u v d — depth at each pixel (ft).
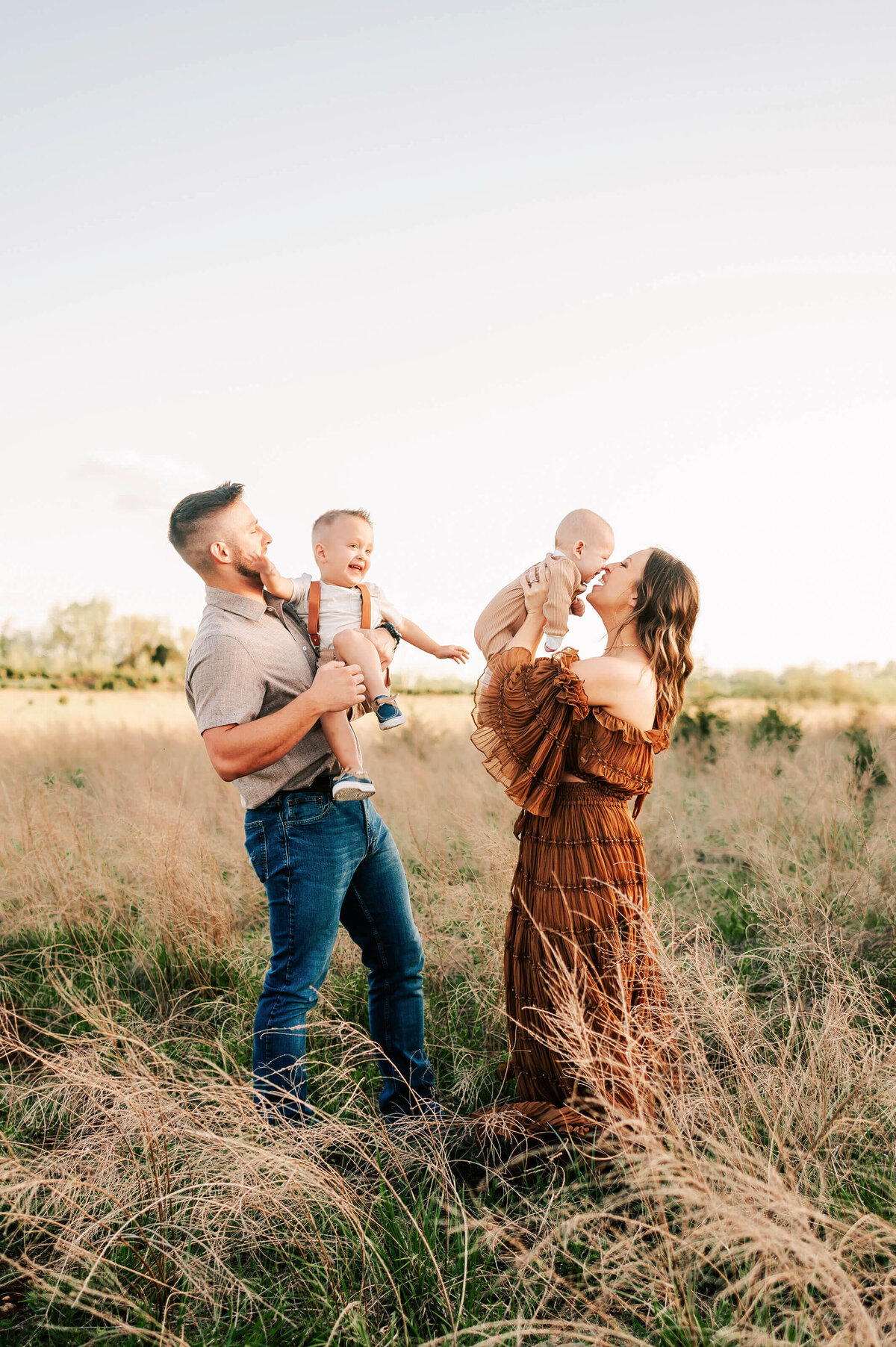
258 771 7.66
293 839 7.84
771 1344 4.97
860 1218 5.57
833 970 9.98
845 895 13.48
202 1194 6.20
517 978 8.06
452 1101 8.93
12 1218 6.18
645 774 7.93
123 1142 6.78
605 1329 5.06
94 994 11.58
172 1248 6.04
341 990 10.98
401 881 8.70
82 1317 6.15
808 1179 6.68
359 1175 7.32
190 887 13.10
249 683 7.66
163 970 12.10
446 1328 5.69
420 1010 8.77
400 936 8.61
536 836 7.98
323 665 7.78
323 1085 9.04
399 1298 5.84
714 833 18.57
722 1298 5.76
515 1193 7.03
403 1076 8.63
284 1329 5.89
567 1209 6.49
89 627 88.07
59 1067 7.38
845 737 29.53
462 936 12.16
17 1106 8.45
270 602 8.54
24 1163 6.73
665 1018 7.61
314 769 7.95
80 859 15.40
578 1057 6.56
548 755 7.68
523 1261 5.81
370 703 8.38
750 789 19.99
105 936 13.60
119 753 31.48
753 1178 5.33
